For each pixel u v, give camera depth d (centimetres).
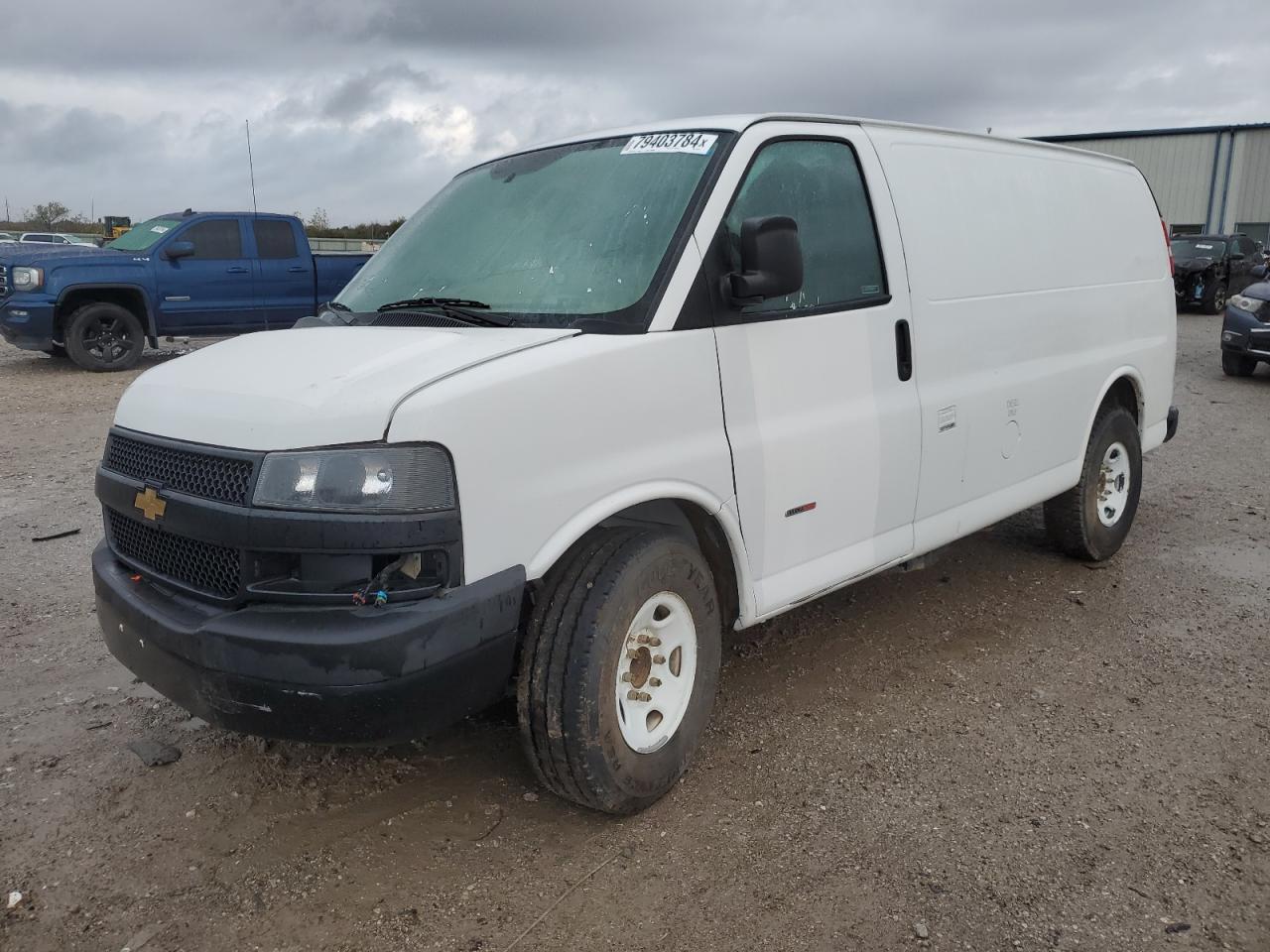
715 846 309
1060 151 523
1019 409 470
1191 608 505
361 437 263
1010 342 462
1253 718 389
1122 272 556
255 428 271
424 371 277
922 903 281
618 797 309
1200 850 305
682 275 323
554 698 294
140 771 356
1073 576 555
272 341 334
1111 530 567
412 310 348
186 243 1354
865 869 297
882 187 400
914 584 544
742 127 353
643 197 346
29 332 1297
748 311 342
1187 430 965
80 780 349
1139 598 520
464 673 273
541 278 342
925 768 354
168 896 288
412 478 262
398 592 267
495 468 275
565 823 322
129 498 308
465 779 348
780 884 291
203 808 332
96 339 1332
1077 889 287
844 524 385
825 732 380
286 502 262
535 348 295
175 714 398
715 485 332
